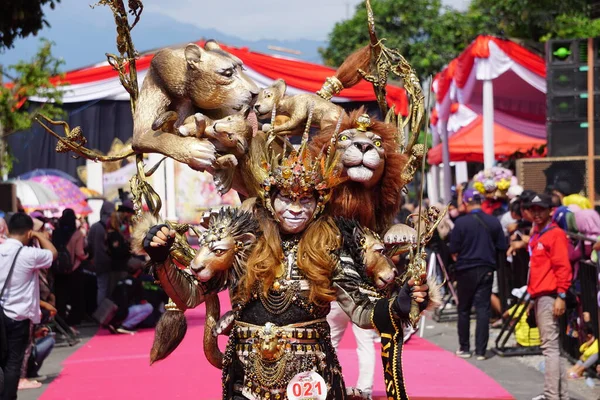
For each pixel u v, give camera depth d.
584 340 7.95
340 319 6.36
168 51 4.42
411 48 28.84
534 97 19.48
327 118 4.52
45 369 8.91
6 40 11.59
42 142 16.17
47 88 13.59
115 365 9.00
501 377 8.15
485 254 9.15
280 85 4.60
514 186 11.71
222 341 8.28
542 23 20.31
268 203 3.99
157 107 4.40
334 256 3.96
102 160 4.58
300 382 3.88
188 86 4.34
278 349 3.88
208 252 3.86
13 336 6.85
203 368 8.66
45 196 13.73
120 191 12.20
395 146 4.27
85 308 12.63
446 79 16.42
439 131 18.36
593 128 12.39
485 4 23.08
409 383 7.87
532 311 8.44
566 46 12.48
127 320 11.40
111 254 11.75
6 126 13.52
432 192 22.39
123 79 4.56
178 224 4.36
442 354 9.42
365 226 4.20
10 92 13.64
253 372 3.93
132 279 11.50
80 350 10.10
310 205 3.96
